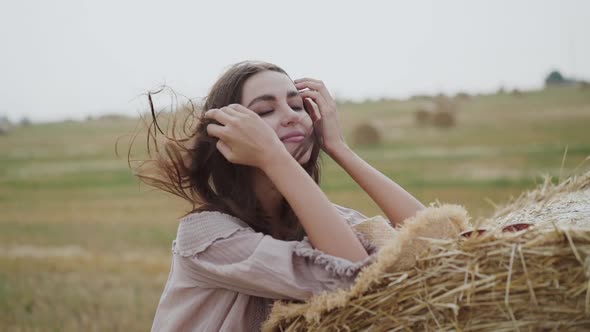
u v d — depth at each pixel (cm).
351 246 202
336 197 1606
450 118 3597
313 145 250
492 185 1770
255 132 211
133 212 1627
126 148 3341
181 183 236
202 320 218
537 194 269
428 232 192
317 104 252
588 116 3681
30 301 684
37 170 2856
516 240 179
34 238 1246
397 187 244
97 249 1087
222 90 232
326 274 198
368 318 190
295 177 208
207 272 212
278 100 228
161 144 238
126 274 853
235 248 210
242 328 213
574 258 173
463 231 199
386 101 5062
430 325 183
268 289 203
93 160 3156
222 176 233
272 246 203
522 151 2666
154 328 228
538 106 4203
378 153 2869
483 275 178
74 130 4284
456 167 2298
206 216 218
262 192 237
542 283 174
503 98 4744
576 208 232
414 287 185
